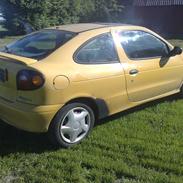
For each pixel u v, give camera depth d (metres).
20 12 23.48
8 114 5.04
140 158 4.89
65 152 5.05
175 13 25.72
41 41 5.48
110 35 5.66
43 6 23.27
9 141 5.35
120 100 5.72
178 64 6.68
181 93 7.12
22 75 4.83
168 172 4.59
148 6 26.38
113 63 5.55
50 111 4.83
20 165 4.70
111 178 4.41
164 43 6.47
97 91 5.30
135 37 6.02
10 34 23.31
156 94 6.41
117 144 5.26
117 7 27.09
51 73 4.81
